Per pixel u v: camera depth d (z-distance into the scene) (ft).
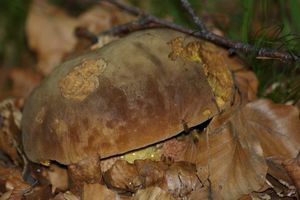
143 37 2.09
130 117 2.00
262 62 2.26
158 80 2.02
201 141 2.07
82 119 2.02
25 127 2.11
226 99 2.08
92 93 2.03
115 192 2.04
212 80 2.09
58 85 2.07
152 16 2.35
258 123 2.10
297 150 2.08
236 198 2.02
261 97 2.28
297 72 2.27
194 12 2.24
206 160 2.05
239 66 2.25
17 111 2.35
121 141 2.00
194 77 2.04
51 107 2.06
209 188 2.04
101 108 2.01
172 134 2.01
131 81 2.02
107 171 2.07
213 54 2.10
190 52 2.08
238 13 2.54
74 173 2.03
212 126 2.06
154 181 2.05
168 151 2.08
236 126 2.07
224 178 2.04
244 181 2.03
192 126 2.02
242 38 2.27
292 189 2.03
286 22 2.37
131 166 2.06
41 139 2.06
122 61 2.04
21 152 2.24
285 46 2.22
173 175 2.05
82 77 2.05
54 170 2.16
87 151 2.01
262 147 2.09
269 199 2.02
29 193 2.12
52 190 2.13
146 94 2.01
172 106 2.01
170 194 2.02
